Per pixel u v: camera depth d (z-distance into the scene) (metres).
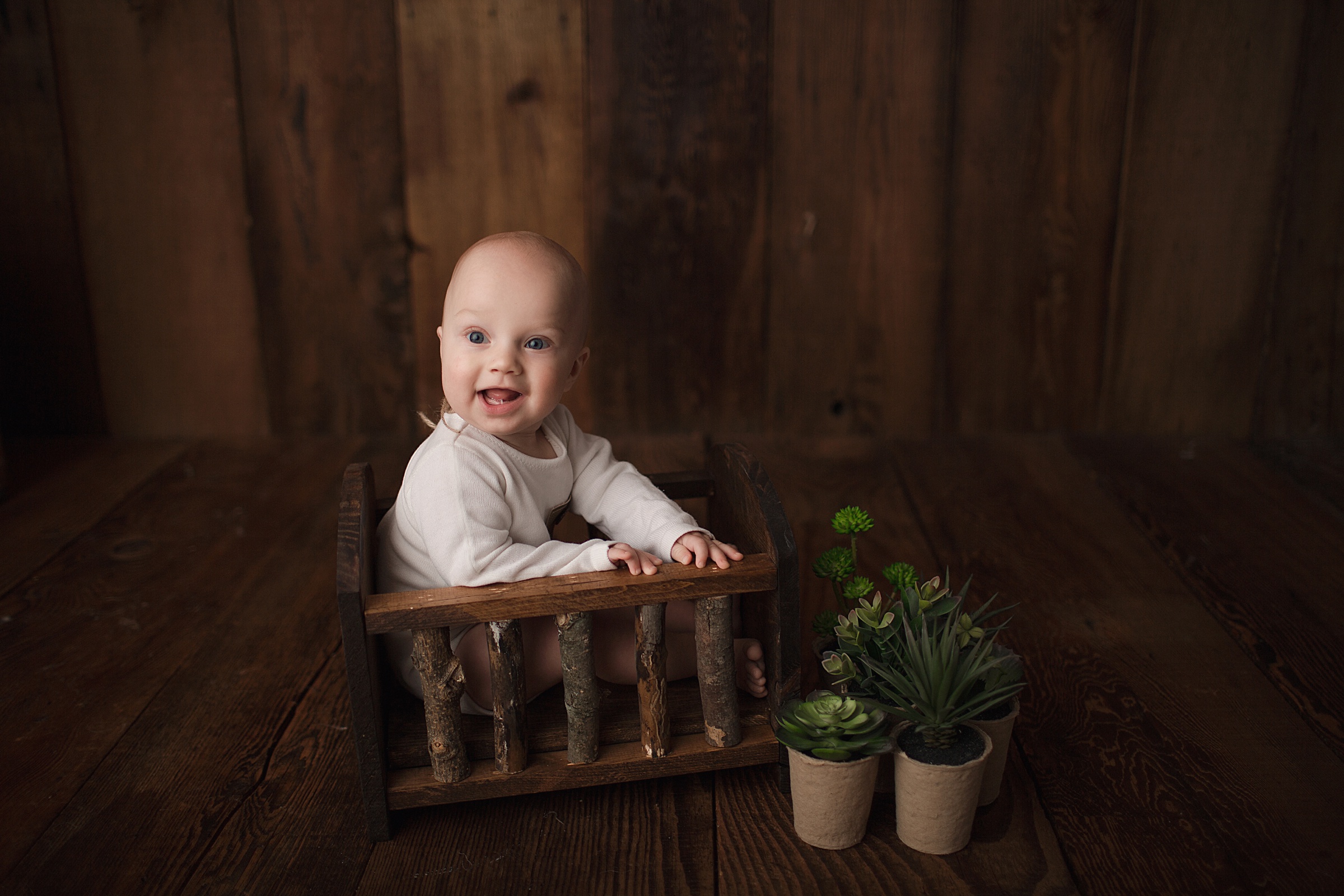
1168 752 1.23
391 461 2.16
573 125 2.09
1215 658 1.43
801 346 2.24
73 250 2.15
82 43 2.03
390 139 2.10
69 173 2.10
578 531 1.73
